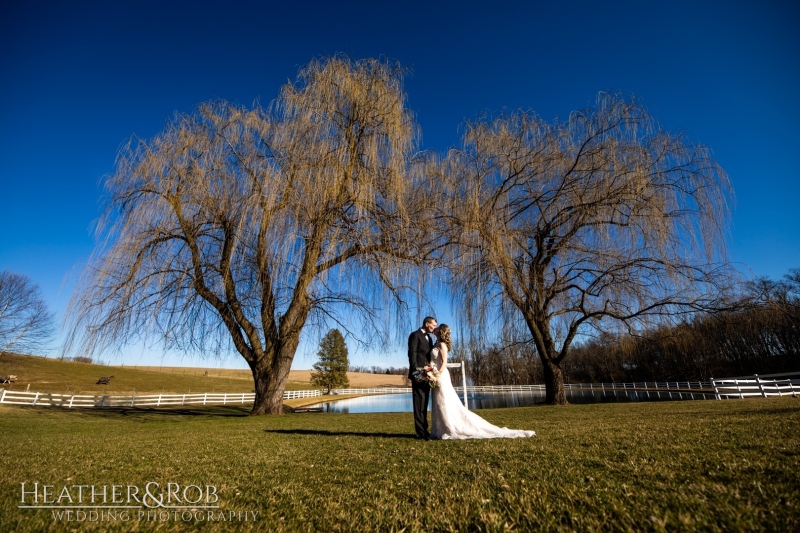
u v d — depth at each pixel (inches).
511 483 103.4
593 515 76.5
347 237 481.7
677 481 94.8
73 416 625.3
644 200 557.6
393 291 510.6
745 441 142.2
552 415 390.3
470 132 597.9
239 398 1250.0
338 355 2065.7
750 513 70.5
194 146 521.0
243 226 471.8
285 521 85.0
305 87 529.0
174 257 499.8
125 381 1948.8
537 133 614.5
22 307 1272.1
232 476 129.5
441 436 215.8
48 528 82.7
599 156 584.7
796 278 1073.5
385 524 79.6
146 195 497.7
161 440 251.3
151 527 82.7
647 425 226.5
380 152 528.1
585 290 636.1
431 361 227.0
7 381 1569.9
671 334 640.4
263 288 499.2
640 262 590.2
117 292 486.6
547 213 625.3
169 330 494.9
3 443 252.5
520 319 604.7
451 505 88.2
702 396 1127.0
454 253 550.3
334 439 229.0
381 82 533.6
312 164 494.6
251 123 518.9
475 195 555.5
